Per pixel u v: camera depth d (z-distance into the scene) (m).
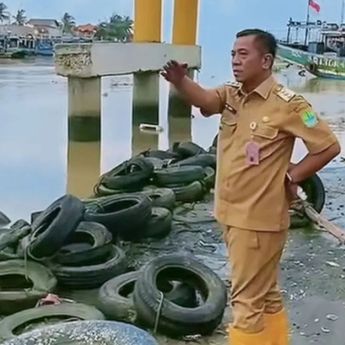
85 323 3.61
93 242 6.85
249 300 4.02
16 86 34.34
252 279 3.97
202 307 5.40
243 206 3.89
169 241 8.34
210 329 5.41
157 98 22.95
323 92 38.00
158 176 10.41
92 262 6.66
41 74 45.94
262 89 3.80
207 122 23.75
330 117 24.02
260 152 3.80
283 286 6.65
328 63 52.41
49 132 19.17
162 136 20.55
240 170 3.86
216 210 4.06
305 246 8.05
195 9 25.50
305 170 3.80
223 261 7.59
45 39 94.75
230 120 3.93
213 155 11.94
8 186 12.17
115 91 35.53
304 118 3.73
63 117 22.52
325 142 3.74
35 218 8.07
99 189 10.55
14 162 14.59
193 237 8.54
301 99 3.77
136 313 5.44
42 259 6.57
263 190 3.83
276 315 4.13
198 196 10.34
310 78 52.81
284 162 3.84
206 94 3.95
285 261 7.46
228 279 6.83
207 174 10.82
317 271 7.16
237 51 3.80
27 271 6.39
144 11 22.66
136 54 21.11
